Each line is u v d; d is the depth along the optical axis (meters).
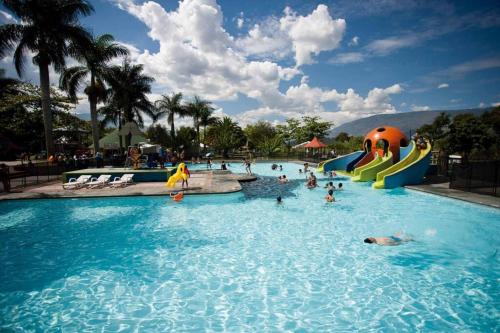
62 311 5.44
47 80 22.88
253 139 63.59
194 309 5.48
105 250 8.28
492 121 45.03
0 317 5.25
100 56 28.02
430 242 8.66
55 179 19.77
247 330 4.87
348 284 6.34
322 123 60.00
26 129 40.12
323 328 4.90
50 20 22.20
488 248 8.16
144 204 13.27
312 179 17.48
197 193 14.41
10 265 7.37
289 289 6.17
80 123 47.19
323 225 10.44
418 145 19.00
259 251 8.18
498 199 12.30
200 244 8.70
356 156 25.25
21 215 11.57
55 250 8.28
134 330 4.88
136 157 20.44
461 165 15.26
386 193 15.73
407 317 5.17
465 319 5.09
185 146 46.03
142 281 6.55
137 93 36.75
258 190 16.84
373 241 8.69
